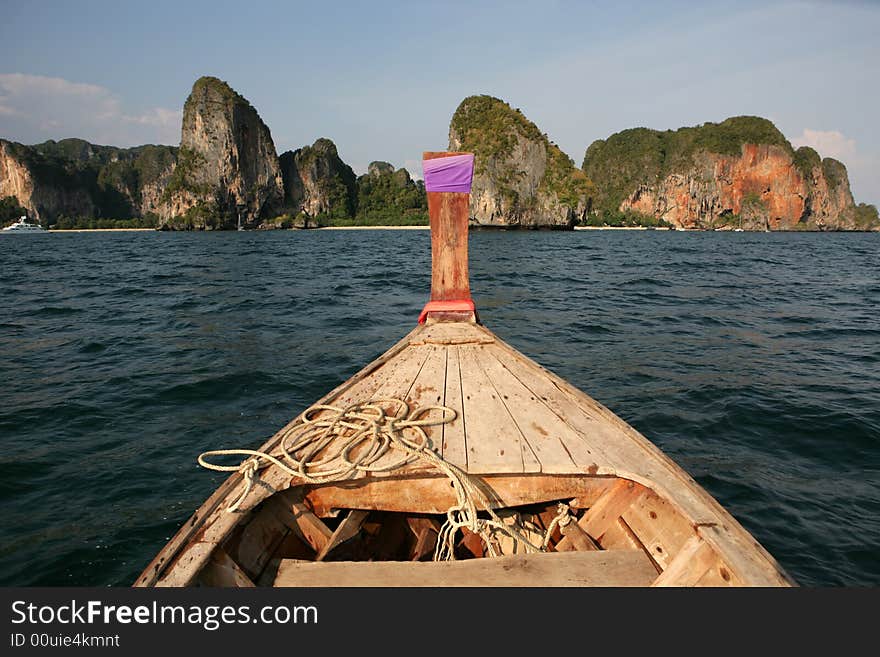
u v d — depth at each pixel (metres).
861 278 21.75
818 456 5.58
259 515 2.85
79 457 5.59
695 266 27.22
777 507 4.68
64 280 20.11
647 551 2.73
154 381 7.85
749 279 21.12
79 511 4.67
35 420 6.50
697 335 10.89
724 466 5.38
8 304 14.32
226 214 105.12
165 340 10.29
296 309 13.57
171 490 5.00
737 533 2.47
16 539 4.29
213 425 6.38
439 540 2.96
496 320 12.38
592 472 2.95
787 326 11.82
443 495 3.07
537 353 9.46
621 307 14.22
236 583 2.41
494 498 3.05
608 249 42.56
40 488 5.02
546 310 13.73
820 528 4.39
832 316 13.01
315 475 2.87
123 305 14.19
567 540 2.95
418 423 3.30
